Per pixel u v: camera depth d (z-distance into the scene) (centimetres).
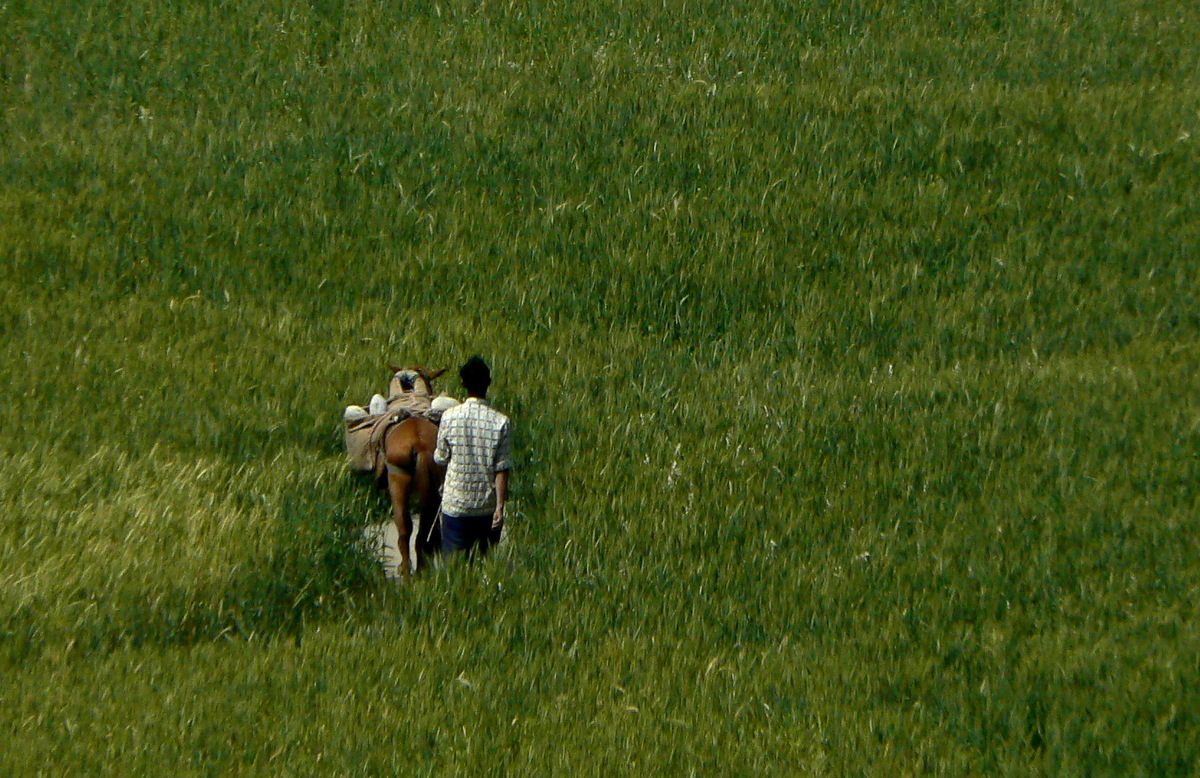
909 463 1329
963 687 995
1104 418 1369
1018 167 1847
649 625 1119
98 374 1420
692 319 1630
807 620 1114
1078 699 963
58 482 1205
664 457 1348
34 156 1841
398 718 957
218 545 1144
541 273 1666
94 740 904
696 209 1778
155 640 1073
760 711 988
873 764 914
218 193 1795
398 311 1605
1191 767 891
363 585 1212
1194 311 1576
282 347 1501
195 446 1320
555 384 1448
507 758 915
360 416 1325
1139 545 1162
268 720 944
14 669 994
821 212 1775
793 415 1408
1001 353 1532
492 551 1217
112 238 1680
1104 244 1702
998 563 1154
